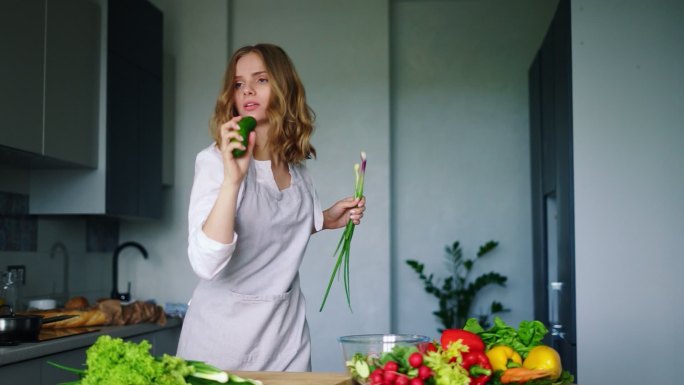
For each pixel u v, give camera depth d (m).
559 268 3.94
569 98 3.61
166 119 4.95
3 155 3.41
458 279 5.43
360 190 2.20
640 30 3.54
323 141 5.16
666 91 3.52
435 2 5.59
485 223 5.46
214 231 1.65
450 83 5.55
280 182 2.14
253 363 2.05
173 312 4.39
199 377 1.45
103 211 3.93
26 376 2.78
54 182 4.00
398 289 5.48
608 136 3.53
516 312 5.39
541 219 4.68
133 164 4.26
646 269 3.49
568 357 3.70
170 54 5.07
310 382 1.59
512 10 5.54
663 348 3.46
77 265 4.54
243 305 2.03
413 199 5.52
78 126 3.74
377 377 1.51
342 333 5.06
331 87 5.18
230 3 5.25
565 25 3.73
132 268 5.03
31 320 2.92
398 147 5.55
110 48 4.00
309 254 5.12
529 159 5.45
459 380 1.52
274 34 5.24
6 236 3.84
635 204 3.51
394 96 5.58
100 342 1.36
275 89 2.04
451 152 5.52
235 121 1.66
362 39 5.19
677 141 3.50
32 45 3.35
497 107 5.51
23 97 3.27
